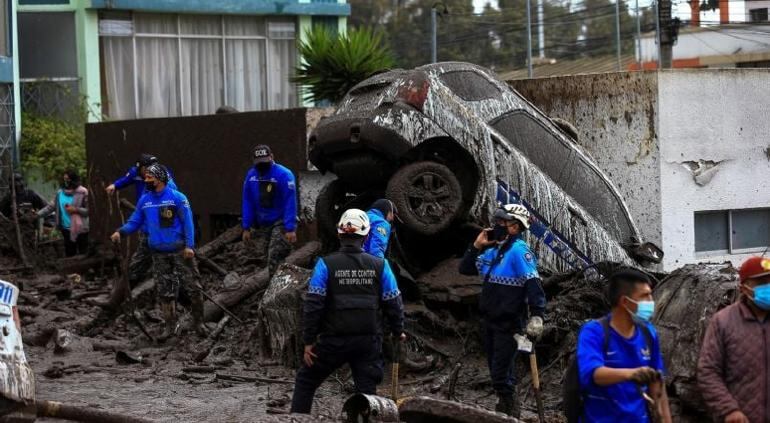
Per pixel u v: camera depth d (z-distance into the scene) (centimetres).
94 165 2145
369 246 1080
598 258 1296
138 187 1530
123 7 3136
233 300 1407
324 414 995
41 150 2919
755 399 699
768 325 704
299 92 3216
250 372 1185
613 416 648
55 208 2092
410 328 1182
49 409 793
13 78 2908
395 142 1181
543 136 1298
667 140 1480
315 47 2242
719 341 711
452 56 5453
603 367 640
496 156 1224
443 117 1202
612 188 1350
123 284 1391
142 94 3228
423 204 1191
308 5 3403
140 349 1315
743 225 1588
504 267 954
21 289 1734
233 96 3359
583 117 1543
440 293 1205
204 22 3309
